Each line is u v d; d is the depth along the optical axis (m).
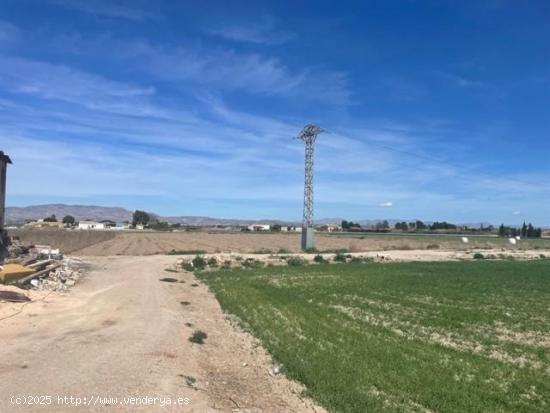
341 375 13.54
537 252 91.19
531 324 22.45
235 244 103.38
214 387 12.38
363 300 29.28
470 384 13.16
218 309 25.83
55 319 18.36
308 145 80.06
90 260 51.47
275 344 17.38
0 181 37.84
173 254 64.44
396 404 11.58
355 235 168.25
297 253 72.31
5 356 12.44
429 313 24.94
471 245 110.25
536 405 11.78
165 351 14.77
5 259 33.47
